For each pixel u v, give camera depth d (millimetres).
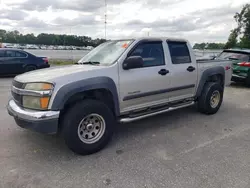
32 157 3148
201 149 3447
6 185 2484
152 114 4023
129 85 3605
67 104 3189
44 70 3543
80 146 3139
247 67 8805
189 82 4633
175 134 4066
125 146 3551
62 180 2607
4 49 10898
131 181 2600
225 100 6953
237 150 3418
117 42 4020
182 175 2725
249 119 4996
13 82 3436
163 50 4148
